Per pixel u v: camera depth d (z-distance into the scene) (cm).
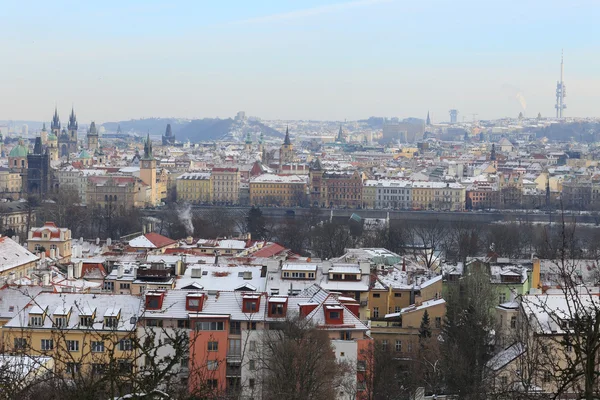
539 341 15512
